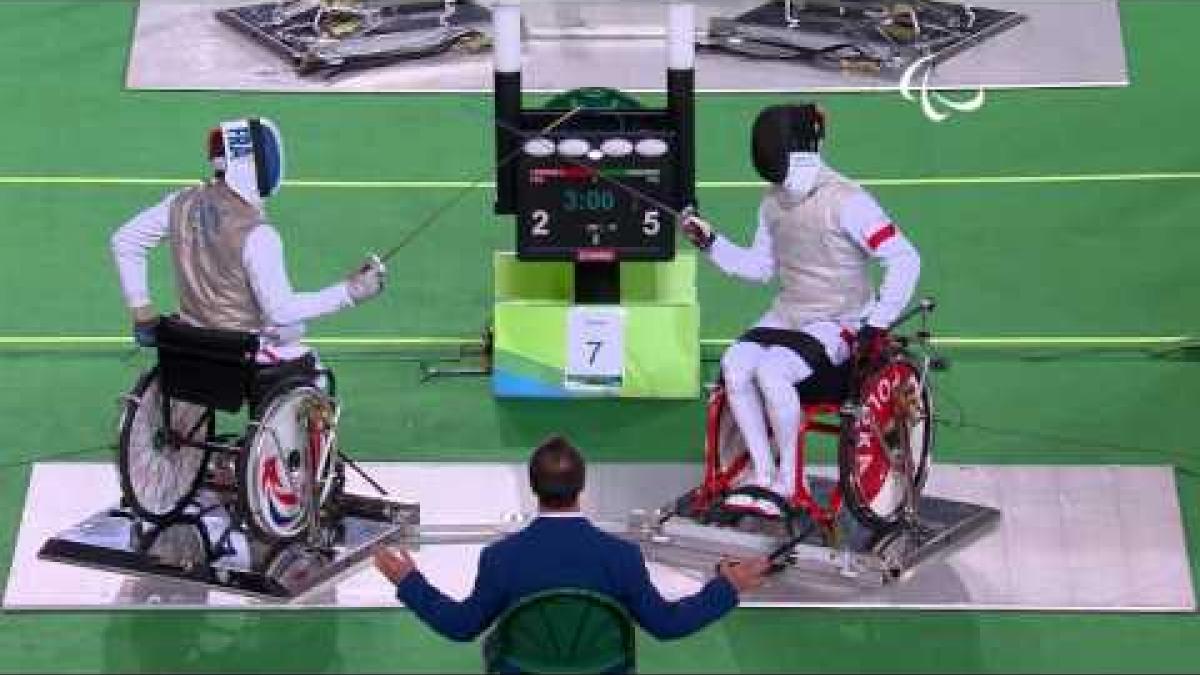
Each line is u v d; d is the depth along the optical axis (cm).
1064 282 2731
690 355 2531
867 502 2219
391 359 2608
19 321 2659
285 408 2159
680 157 2445
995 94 3097
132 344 2625
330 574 2223
